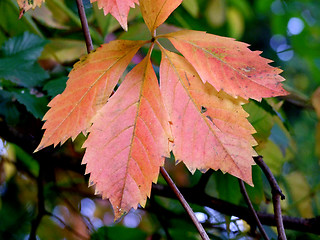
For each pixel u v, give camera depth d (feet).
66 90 1.77
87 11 2.58
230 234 2.82
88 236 3.01
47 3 2.49
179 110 1.79
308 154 3.88
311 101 2.78
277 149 2.70
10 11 2.49
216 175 2.50
